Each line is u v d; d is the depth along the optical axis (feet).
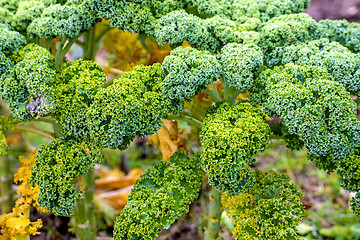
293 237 5.02
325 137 4.83
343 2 11.87
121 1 5.33
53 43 6.13
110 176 8.55
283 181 5.28
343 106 4.83
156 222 5.01
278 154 9.30
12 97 5.14
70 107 5.06
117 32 6.57
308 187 8.36
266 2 5.68
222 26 5.31
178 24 5.23
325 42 5.33
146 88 5.09
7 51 5.28
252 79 5.13
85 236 6.23
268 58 5.35
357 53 5.41
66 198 5.10
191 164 5.31
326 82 4.91
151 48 6.32
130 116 4.97
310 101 4.87
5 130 5.70
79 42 6.23
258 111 5.15
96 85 5.06
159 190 5.12
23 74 5.07
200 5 5.52
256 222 5.15
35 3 5.54
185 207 5.11
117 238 5.04
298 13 5.66
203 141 5.00
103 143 5.00
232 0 5.72
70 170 5.11
